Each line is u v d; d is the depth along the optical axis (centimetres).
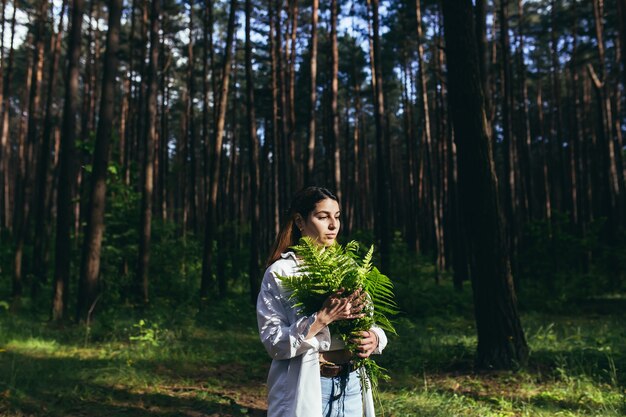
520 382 607
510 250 1616
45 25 2225
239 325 1149
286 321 210
